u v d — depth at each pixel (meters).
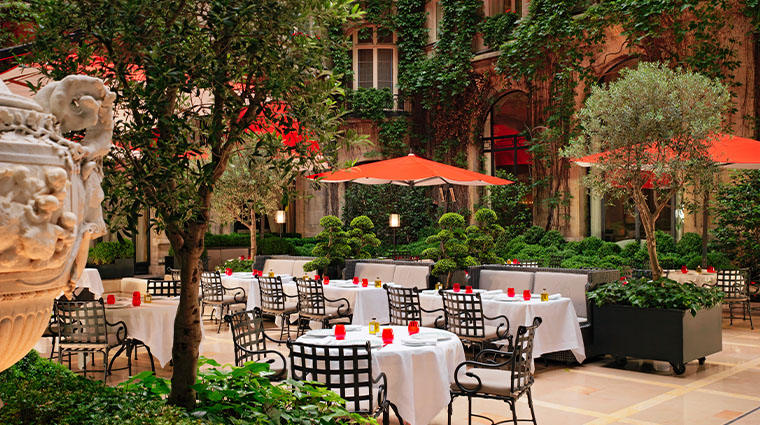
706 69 14.23
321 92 3.31
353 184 20.77
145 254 18.00
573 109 16.80
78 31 3.12
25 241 1.94
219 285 10.98
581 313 8.79
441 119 20.52
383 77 21.56
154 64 2.86
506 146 19.58
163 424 2.65
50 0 3.01
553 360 8.59
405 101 21.25
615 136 8.11
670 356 7.64
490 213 10.91
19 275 2.04
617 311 8.14
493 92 19.47
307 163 3.56
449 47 20.16
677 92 8.06
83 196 2.26
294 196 3.56
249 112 3.29
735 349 9.12
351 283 10.55
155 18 2.98
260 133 3.74
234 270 13.65
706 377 7.46
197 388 3.20
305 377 4.41
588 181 8.77
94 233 2.33
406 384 4.95
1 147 1.92
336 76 3.44
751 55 14.29
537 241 17.70
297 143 3.30
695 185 8.30
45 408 2.72
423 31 20.94
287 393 3.33
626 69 8.41
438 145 20.61
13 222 1.92
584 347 8.30
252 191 12.20
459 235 10.85
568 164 17.33
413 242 20.34
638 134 7.96
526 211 18.72
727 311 12.73
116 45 3.03
